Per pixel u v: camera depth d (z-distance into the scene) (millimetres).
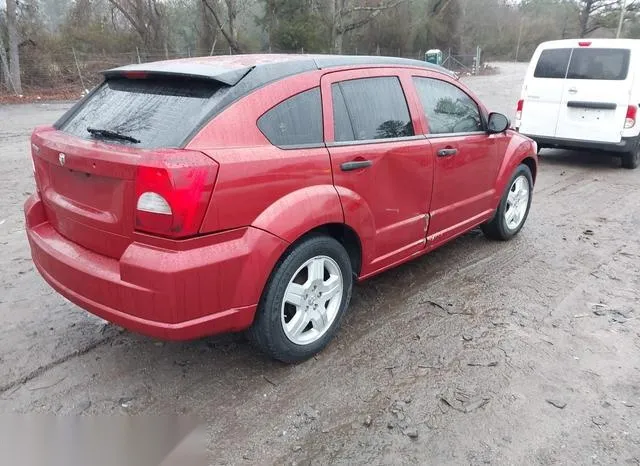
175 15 36500
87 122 3322
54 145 3135
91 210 2979
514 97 22438
